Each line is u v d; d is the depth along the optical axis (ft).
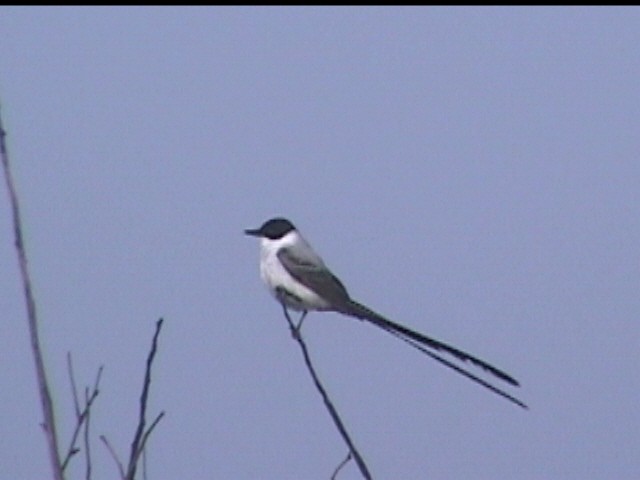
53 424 21.59
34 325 22.03
